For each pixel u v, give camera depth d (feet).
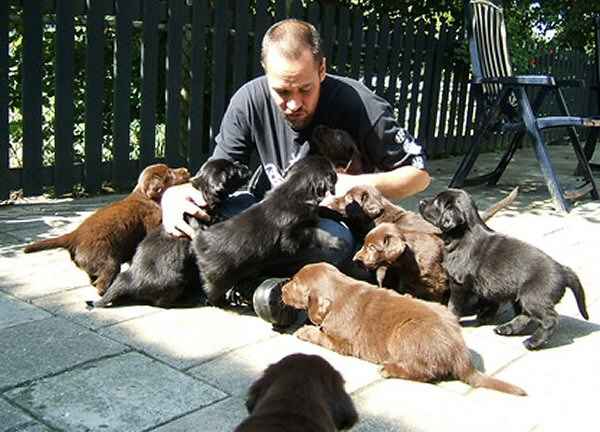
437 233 5.53
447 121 15.21
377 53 13.05
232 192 5.67
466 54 14.35
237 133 6.10
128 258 5.84
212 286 5.41
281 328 5.23
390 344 4.52
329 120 5.86
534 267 5.07
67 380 4.32
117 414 3.97
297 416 2.83
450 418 4.07
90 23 8.91
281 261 5.45
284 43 5.27
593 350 5.12
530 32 22.54
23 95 8.54
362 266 5.59
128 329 5.12
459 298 5.39
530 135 10.34
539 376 4.68
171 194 5.56
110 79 10.91
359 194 5.65
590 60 20.86
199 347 4.88
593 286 6.66
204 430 3.85
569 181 12.90
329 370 3.18
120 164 9.59
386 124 5.87
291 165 5.54
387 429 3.93
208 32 10.63
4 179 8.56
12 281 6.01
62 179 9.11
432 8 15.84
